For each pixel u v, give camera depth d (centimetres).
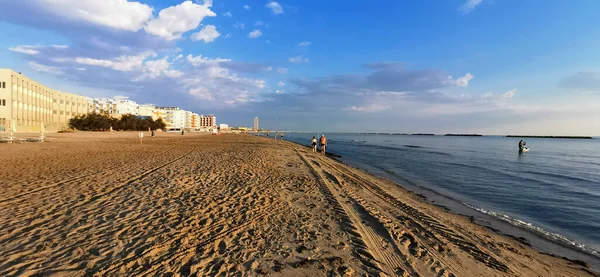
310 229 595
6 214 586
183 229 548
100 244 465
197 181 1000
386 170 2070
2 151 1789
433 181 1653
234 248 479
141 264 407
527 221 929
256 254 462
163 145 2969
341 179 1287
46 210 623
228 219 621
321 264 442
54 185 856
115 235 504
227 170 1270
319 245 517
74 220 570
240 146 3241
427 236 629
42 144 2548
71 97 8325
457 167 2336
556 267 565
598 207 1112
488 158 3338
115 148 2331
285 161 1816
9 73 5400
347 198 911
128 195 777
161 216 617
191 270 398
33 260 402
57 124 7544
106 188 843
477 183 1609
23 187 816
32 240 468
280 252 476
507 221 902
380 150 4503
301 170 1443
